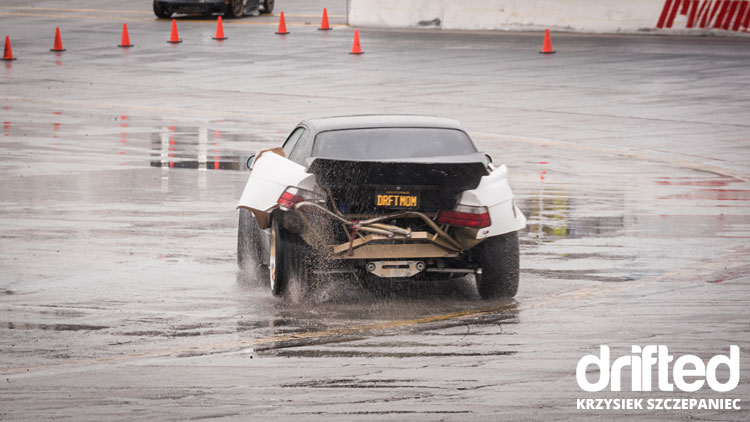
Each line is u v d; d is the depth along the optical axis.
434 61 63.09
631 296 19.50
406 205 18.94
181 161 35.78
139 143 39.50
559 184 31.91
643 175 33.34
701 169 34.31
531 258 22.86
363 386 14.30
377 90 52.66
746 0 72.31
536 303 19.06
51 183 31.73
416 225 19.58
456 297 19.66
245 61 64.31
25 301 19.11
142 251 23.36
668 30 74.31
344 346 16.27
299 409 13.38
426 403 13.60
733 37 72.56
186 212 27.73
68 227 25.75
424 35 76.69
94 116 46.38
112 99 51.31
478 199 18.86
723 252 23.28
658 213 27.69
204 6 87.56
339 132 20.30
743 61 60.78
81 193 30.22
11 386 14.32
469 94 51.06
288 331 17.17
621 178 32.84
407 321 17.83
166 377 14.73
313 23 86.12
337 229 19.30
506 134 41.00
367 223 18.78
